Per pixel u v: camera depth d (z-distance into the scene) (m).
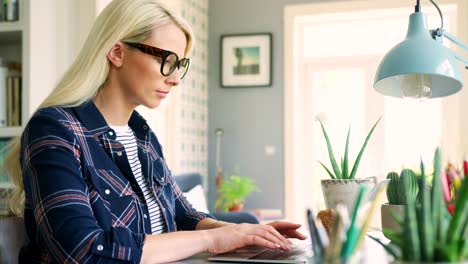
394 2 4.39
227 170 4.86
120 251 0.97
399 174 1.12
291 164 4.70
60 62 2.68
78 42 2.87
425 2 4.30
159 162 1.44
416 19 1.29
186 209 1.50
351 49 5.28
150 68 1.24
